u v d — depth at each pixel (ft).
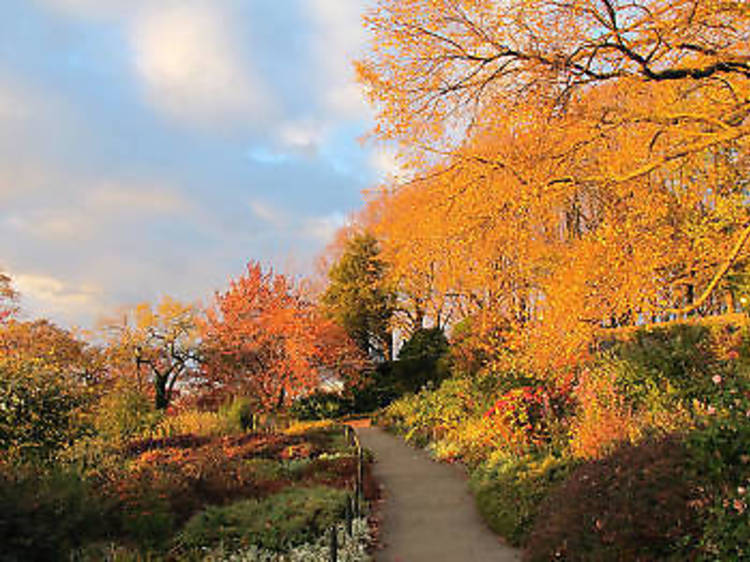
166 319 82.58
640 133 27.17
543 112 23.98
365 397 88.02
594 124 25.34
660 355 35.45
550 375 38.24
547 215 28.96
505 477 30.40
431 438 53.01
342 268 101.04
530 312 41.96
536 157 24.77
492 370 53.72
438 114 26.30
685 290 34.65
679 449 18.88
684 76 24.43
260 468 37.91
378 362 103.76
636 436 25.94
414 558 23.70
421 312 92.58
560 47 23.65
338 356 85.20
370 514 30.40
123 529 22.16
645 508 17.44
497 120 25.48
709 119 23.59
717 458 17.69
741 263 37.22
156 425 53.57
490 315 57.62
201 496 28.58
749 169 32.60
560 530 19.85
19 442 31.60
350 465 40.78
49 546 17.70
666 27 22.34
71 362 78.33
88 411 41.22
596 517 18.67
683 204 31.32
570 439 32.07
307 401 83.10
